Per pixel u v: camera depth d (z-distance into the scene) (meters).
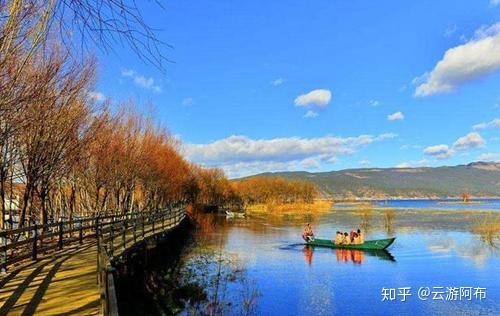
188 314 15.78
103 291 7.32
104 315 7.05
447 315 16.56
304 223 62.38
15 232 13.93
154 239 26.67
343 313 16.94
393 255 30.39
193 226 55.06
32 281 12.28
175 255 30.34
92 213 31.47
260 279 22.55
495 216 66.62
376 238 40.06
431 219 63.94
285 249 33.78
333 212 93.38
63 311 9.23
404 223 56.94
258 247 35.03
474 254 30.14
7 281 12.29
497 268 25.11
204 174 103.81
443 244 35.38
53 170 19.95
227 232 48.34
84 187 33.78
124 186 38.62
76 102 20.30
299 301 18.47
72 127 19.36
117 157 34.38
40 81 12.63
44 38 6.68
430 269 25.16
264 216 80.94
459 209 99.12
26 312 9.16
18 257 14.77
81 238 21.61
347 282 22.03
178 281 21.23
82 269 14.23
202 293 18.94
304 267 26.08
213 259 28.69
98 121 26.28
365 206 125.50
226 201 116.31
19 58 7.32
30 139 17.33
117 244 20.92
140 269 22.23
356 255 30.62
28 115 12.58
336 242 34.53
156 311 16.06
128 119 37.56
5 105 7.85
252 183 123.81
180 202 65.56
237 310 16.67
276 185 124.75
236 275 23.39
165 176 50.38
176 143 60.91
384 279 22.72
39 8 6.40
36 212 26.53
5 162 16.53
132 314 15.59
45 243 21.12
